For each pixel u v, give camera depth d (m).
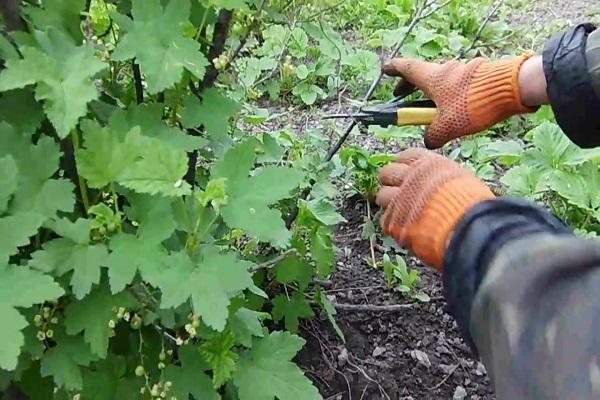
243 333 1.30
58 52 1.04
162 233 1.07
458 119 1.62
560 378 0.84
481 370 1.89
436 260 1.18
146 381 1.26
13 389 1.24
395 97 1.96
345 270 2.10
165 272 1.05
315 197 1.83
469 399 1.83
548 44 1.51
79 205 1.22
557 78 1.48
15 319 0.93
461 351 1.93
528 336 0.90
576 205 2.06
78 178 1.19
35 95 1.00
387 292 2.04
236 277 1.06
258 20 1.41
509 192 2.14
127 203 1.25
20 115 1.10
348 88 2.73
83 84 0.99
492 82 1.60
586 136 1.54
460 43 2.92
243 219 1.12
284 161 1.95
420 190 1.24
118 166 1.04
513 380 0.89
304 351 1.88
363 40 3.08
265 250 1.86
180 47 1.09
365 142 2.49
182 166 1.05
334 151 1.92
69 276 1.12
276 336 1.35
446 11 3.24
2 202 0.99
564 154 2.16
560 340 0.87
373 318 1.97
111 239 1.07
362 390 1.83
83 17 1.26
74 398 1.19
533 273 0.95
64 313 1.14
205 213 1.17
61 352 1.15
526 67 1.58
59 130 0.96
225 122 1.25
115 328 1.32
